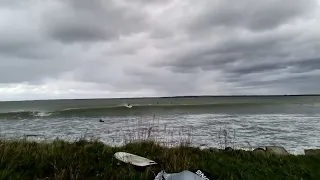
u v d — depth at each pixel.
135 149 6.55
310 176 5.16
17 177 4.45
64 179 4.43
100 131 17.80
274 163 5.90
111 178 4.55
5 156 5.32
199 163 5.50
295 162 6.00
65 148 6.18
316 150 7.36
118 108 44.00
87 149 6.12
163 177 4.46
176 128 18.69
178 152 6.13
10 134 16.88
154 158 5.84
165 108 45.38
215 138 14.45
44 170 4.82
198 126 20.61
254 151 6.81
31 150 6.08
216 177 4.79
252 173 5.16
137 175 4.78
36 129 20.02
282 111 39.91
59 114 35.00
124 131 16.75
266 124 22.47
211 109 44.03
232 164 5.61
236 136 15.67
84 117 31.02
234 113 36.19
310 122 24.17
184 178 4.27
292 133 17.11
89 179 4.60
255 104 59.09
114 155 5.68
